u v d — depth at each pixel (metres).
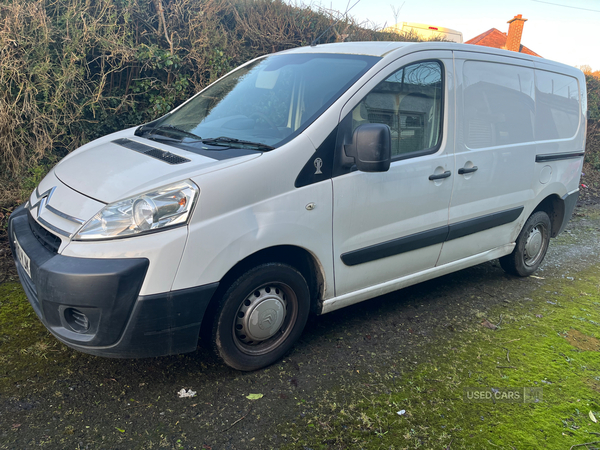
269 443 2.09
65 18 5.17
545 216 4.30
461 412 2.40
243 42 7.19
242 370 2.57
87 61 5.62
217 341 2.38
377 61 2.82
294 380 2.55
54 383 2.36
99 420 2.15
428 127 3.07
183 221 2.11
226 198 2.21
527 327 3.41
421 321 3.37
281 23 7.49
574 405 2.53
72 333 2.11
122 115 5.97
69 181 2.44
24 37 4.91
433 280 4.21
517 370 2.82
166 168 2.27
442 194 3.15
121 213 2.08
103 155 2.64
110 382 2.41
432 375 2.70
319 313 2.79
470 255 3.62
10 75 4.88
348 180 2.62
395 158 2.88
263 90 3.05
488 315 3.56
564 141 4.25
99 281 1.98
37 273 2.07
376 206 2.78
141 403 2.28
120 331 2.07
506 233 3.88
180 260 2.09
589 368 2.91
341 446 2.10
